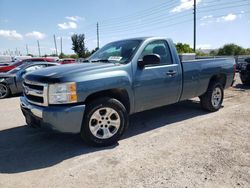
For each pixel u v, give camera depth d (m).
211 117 6.02
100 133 4.28
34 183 3.21
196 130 5.06
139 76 4.65
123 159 3.81
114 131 4.37
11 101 9.20
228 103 7.59
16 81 10.27
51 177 3.35
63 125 3.85
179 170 3.43
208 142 4.40
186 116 6.15
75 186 3.12
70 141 4.61
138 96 4.70
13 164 3.74
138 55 4.74
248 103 7.52
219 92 6.58
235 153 3.93
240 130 5.00
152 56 4.52
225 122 5.56
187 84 5.60
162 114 6.38
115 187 3.07
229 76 6.82
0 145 4.50
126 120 4.46
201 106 6.54
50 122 3.84
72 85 3.86
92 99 4.20
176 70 5.31
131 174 3.36
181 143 4.38
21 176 3.38
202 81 5.98
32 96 4.22
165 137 4.70
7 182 3.24
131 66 4.57
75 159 3.86
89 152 4.10
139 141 4.54
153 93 4.93
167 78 5.12
